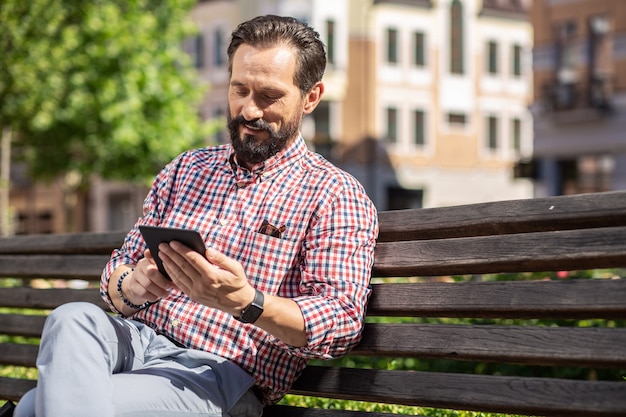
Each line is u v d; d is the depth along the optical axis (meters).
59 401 2.86
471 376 3.06
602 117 35.22
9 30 26.31
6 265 4.74
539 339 2.93
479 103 47.22
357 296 3.23
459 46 46.66
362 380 3.29
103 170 30.14
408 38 45.19
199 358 3.25
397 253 3.36
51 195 48.50
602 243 2.88
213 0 44.62
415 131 45.62
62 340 2.92
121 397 2.96
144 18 29.09
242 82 3.36
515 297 3.02
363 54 44.03
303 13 42.91
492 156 47.78
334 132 43.78
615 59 34.94
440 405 3.11
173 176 3.67
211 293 2.99
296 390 3.44
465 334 3.10
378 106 44.44
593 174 35.91
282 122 3.38
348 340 3.21
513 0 48.16
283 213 3.38
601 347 2.80
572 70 36.00
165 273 3.17
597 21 35.38
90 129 28.94
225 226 3.43
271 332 3.09
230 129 3.42
